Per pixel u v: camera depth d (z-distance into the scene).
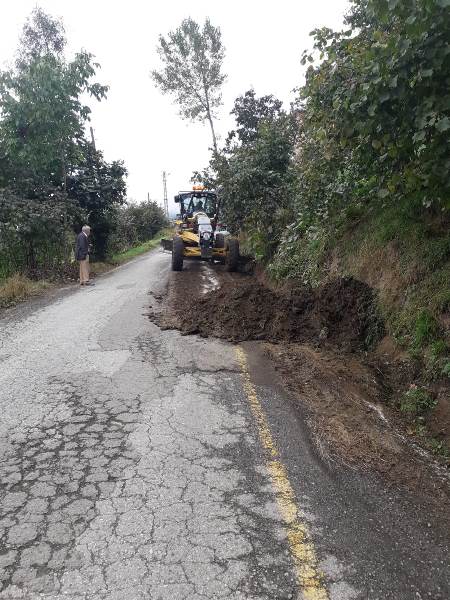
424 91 3.74
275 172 11.00
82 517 2.84
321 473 3.34
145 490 3.10
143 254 24.31
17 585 2.36
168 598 2.27
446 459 3.63
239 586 2.34
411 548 2.64
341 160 7.48
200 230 13.60
